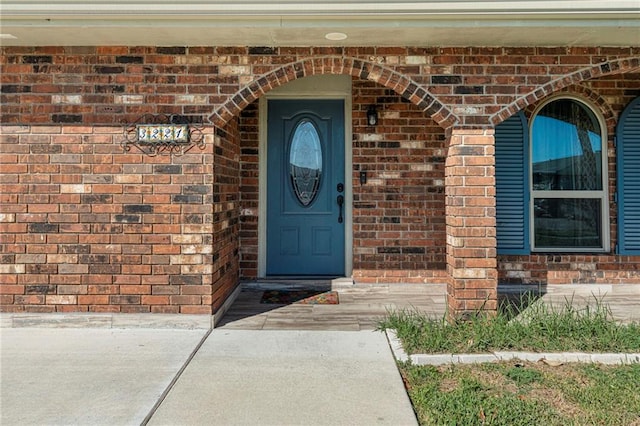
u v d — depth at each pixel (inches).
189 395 111.4
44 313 161.8
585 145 225.8
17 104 162.4
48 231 161.9
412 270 220.5
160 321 162.4
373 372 125.3
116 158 162.9
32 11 137.5
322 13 137.7
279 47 162.7
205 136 163.9
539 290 217.8
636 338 141.9
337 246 230.5
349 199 227.5
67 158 162.1
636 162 219.5
